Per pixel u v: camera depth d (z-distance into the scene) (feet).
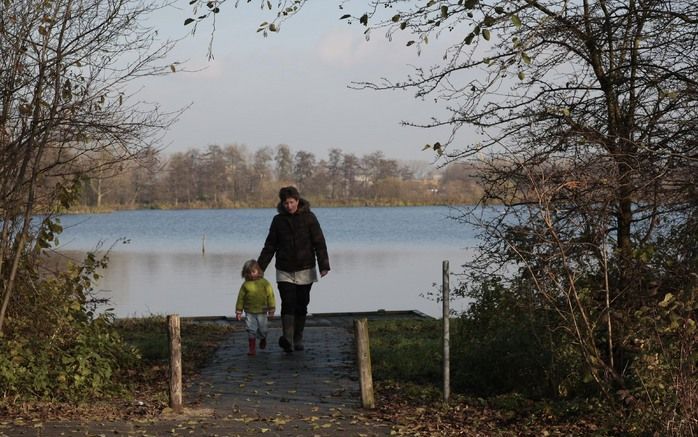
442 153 28.76
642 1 28.37
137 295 88.89
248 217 386.93
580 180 26.78
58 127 31.89
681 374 23.80
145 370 36.88
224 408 29.78
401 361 37.55
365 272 116.16
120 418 28.12
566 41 29.43
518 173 28.02
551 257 26.73
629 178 26.94
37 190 33.24
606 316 26.66
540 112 28.91
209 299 85.15
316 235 40.86
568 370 28.66
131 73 37.04
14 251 32.40
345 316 59.47
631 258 26.81
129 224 323.57
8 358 30.37
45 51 31.37
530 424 26.99
